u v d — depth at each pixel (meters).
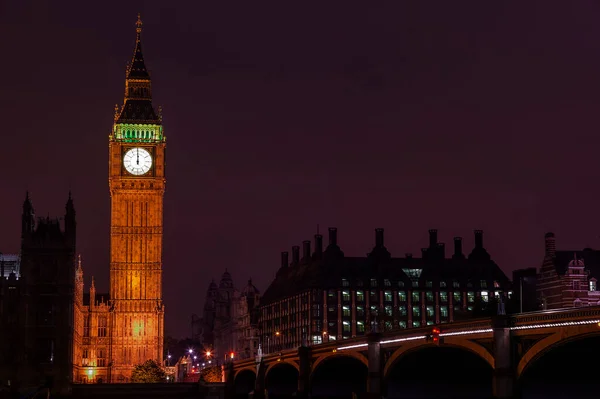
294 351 162.50
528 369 106.56
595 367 109.62
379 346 129.75
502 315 104.12
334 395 166.50
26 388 191.75
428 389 133.25
